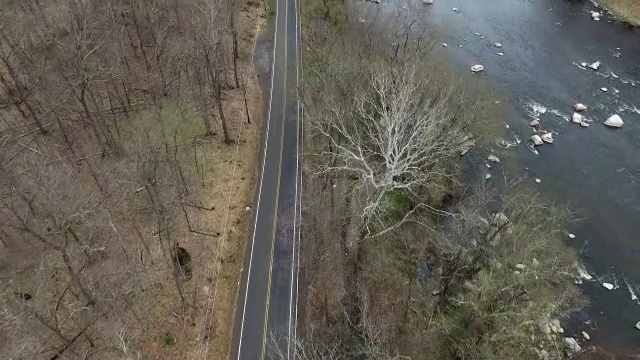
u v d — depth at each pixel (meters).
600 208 58.12
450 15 87.75
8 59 57.28
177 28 69.56
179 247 49.97
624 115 69.31
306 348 43.00
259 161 60.25
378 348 41.38
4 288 43.81
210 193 55.94
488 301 45.84
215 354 44.06
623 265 52.97
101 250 48.22
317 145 60.16
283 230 53.22
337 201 54.47
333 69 55.44
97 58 60.16
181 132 61.31
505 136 66.12
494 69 76.44
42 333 42.03
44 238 46.66
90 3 64.69
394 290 49.62
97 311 44.50
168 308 46.00
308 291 48.31
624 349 46.75
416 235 53.69
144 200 53.03
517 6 91.06
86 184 53.00
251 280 49.25
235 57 68.69
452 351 45.44
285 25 79.69
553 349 46.19
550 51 80.75
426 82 51.81
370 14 77.19
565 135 66.56
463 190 58.09
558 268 50.94
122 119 61.47
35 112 58.38
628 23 86.62
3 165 48.78
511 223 49.69
